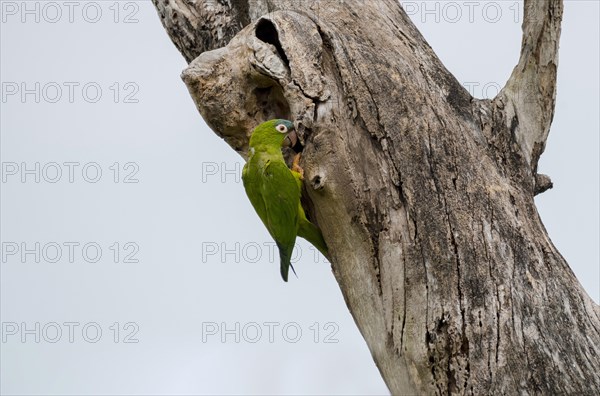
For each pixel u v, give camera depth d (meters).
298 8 13.28
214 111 12.80
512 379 10.48
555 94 12.84
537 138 12.84
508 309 10.79
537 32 12.32
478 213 11.34
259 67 12.16
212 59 12.63
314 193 11.95
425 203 11.29
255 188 12.91
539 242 11.53
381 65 12.05
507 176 12.25
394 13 13.27
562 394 10.40
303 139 11.99
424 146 11.59
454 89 12.59
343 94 11.91
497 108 12.64
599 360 10.68
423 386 11.02
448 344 10.80
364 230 11.65
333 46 12.08
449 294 10.91
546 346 10.63
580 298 11.22
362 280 11.77
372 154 11.65
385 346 11.46
